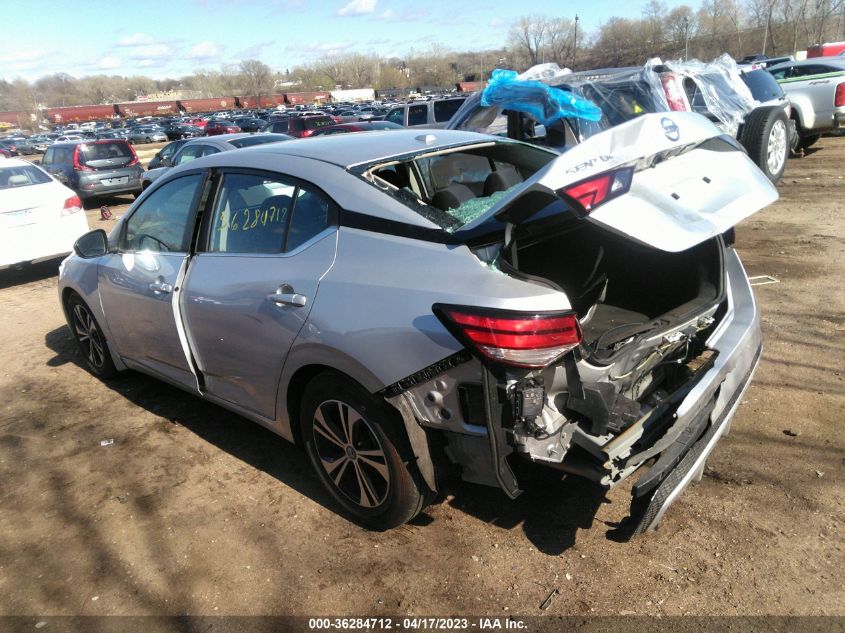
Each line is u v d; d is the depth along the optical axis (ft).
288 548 9.65
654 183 8.25
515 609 8.26
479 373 7.70
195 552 9.70
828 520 9.28
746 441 11.27
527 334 7.32
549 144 25.07
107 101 536.01
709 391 8.75
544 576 8.73
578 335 7.54
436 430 8.57
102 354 15.57
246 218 10.76
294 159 10.44
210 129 129.80
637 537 9.25
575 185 6.92
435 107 49.75
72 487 11.63
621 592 8.38
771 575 8.43
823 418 11.75
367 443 9.47
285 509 10.57
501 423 7.68
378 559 9.27
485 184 11.03
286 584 8.95
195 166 12.06
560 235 10.05
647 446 8.53
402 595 8.61
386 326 8.27
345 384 9.11
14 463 12.57
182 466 12.05
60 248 26.55
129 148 48.62
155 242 12.67
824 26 197.36
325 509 10.50
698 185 8.78
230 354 10.82
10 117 349.00
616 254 10.92
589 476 7.98
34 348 19.06
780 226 25.27
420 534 9.70
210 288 10.87
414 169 11.92
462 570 8.95
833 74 39.40
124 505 10.98
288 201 10.09
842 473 10.23
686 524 9.43
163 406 14.58
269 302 9.70
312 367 9.60
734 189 9.11
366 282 8.61
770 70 47.93
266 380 10.31
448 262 8.12
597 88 26.63
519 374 7.47
